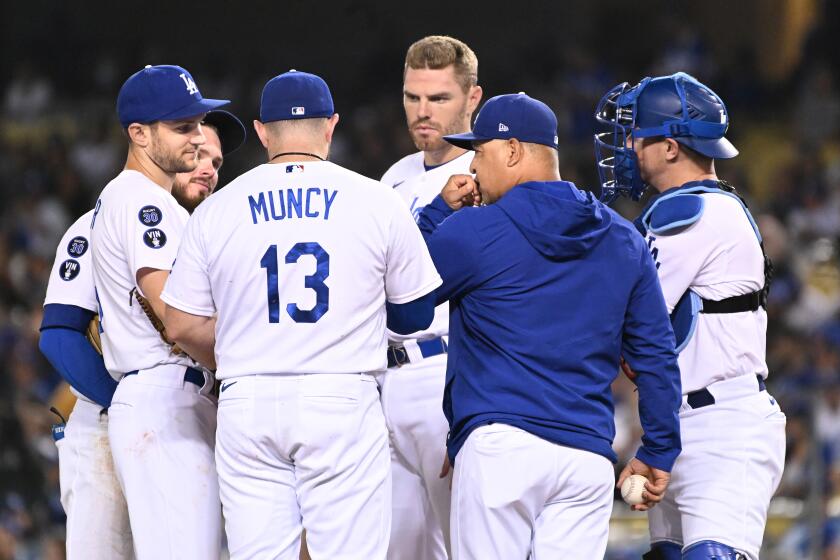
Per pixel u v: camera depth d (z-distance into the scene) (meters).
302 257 14.85
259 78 76.69
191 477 16.19
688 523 16.56
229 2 82.62
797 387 33.72
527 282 15.20
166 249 16.09
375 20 77.88
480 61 83.38
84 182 70.00
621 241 15.40
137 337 16.39
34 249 61.72
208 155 18.45
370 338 15.23
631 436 34.72
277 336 14.83
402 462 18.64
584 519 15.18
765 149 72.88
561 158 67.50
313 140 15.57
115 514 17.36
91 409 17.52
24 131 75.12
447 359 16.36
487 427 15.02
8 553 31.22
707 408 16.61
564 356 15.12
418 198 19.09
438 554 19.09
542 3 83.50
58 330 17.27
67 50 81.69
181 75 16.77
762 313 17.05
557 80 76.25
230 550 15.11
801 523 28.31
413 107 18.84
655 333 15.41
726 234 16.56
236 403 14.94
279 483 15.10
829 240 56.44
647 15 80.69
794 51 81.19
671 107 17.00
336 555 14.88
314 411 14.78
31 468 32.66
